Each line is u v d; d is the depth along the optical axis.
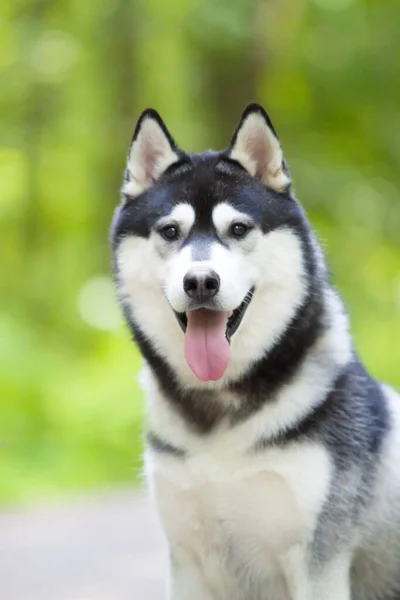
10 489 12.30
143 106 21.61
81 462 14.09
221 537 5.98
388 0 21.44
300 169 22.11
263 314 5.93
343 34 21.34
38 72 22.88
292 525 5.78
